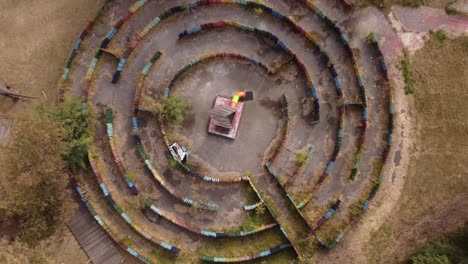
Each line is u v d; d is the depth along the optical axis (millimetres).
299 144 40656
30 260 34938
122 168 40250
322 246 39562
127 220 39750
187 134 41094
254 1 40938
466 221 39812
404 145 40344
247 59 41031
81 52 41438
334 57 41094
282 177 40438
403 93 40656
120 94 41250
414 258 38156
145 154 40781
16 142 35719
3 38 41906
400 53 40969
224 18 41531
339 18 41250
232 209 40344
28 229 36031
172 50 41375
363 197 40000
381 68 40594
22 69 41688
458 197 40000
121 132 41031
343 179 40250
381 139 40281
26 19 42031
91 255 39906
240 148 40844
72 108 38688
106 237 40156
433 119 40469
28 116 39125
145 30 40906
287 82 41062
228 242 40031
